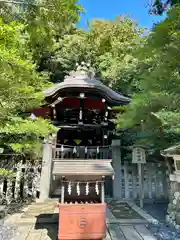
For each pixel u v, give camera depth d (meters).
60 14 3.25
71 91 5.86
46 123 4.29
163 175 5.14
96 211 2.47
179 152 3.11
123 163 5.55
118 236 2.66
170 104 3.41
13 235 2.67
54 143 5.64
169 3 2.83
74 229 2.39
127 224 3.17
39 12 3.21
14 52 2.77
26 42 3.96
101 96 5.96
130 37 10.24
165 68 3.13
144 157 4.61
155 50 3.04
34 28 3.56
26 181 4.83
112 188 5.33
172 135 4.98
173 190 3.39
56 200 4.87
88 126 6.19
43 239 2.55
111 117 6.25
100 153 5.83
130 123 4.37
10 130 3.55
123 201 4.86
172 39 2.70
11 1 2.97
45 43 4.16
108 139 6.58
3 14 3.22
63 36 11.35
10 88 3.01
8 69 2.67
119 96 5.98
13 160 4.68
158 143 4.97
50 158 5.36
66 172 2.49
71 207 2.46
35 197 4.95
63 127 6.17
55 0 3.01
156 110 3.79
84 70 6.63
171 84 3.26
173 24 2.51
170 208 3.41
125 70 7.96
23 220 3.31
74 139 7.03
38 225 3.11
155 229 2.94
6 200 4.32
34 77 3.47
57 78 11.14
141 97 3.57
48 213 3.73
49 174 5.23
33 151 4.53
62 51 10.98
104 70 9.33
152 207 4.31
